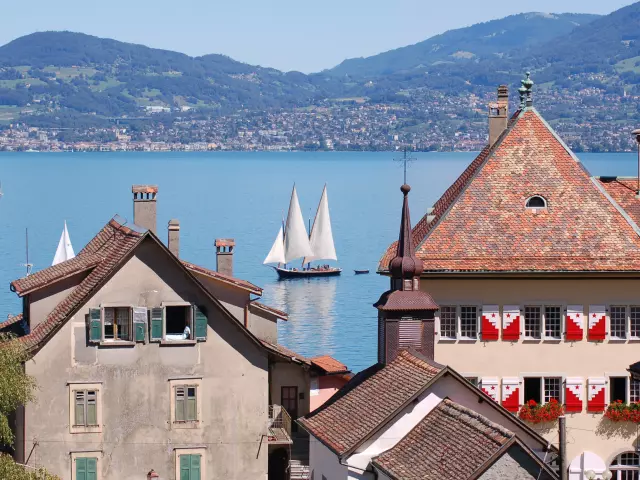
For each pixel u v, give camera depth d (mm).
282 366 80750
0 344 64125
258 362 69250
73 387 67312
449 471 52469
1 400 60812
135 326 67875
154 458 68375
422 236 73000
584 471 70188
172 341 68312
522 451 51844
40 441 67125
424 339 64500
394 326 64312
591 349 70938
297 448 77500
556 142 74688
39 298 70938
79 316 67438
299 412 81000
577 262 70625
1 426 60719
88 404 67562
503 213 72375
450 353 70625
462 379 58750
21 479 56969
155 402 68375
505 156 74250
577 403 70688
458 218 72125
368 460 57812
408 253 65125
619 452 70750
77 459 67438
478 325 70562
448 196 77625
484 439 52906
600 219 72312
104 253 72062
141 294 68062
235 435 69125
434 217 75188
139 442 68125
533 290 70688
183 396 68562
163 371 68375
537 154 74312
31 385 63938
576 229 71875
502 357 70688
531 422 70125
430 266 70062
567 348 70875
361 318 179875
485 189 73125
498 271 69938
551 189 73188
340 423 61250
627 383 71062
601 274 70438
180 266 68062
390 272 65812
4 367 61312
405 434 58031
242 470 69250
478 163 77750
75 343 67312
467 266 70125
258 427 69312
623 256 71000
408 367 61562
